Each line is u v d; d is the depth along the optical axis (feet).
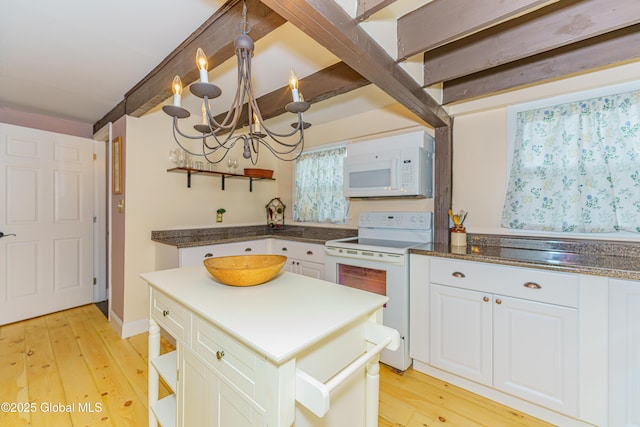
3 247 8.88
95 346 7.81
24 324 9.07
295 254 9.87
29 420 5.11
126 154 8.55
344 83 6.40
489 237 7.39
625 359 4.48
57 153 10.00
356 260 7.65
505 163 7.26
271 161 12.92
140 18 5.15
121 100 8.83
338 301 3.73
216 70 6.80
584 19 4.54
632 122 5.75
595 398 4.72
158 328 4.83
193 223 10.15
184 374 3.82
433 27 4.72
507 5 4.08
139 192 8.80
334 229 10.85
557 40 4.76
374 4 3.83
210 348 3.30
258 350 2.54
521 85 6.26
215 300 3.70
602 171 6.05
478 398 5.96
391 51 4.95
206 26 5.24
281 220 12.71
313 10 3.44
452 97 7.13
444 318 6.36
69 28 5.41
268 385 2.54
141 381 6.30
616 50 5.25
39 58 6.47
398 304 6.82
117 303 8.84
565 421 5.13
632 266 4.75
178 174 9.73
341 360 3.34
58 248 10.08
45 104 9.19
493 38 5.36
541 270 5.17
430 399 5.92
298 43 5.80
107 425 5.05
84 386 6.10
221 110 9.66
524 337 5.36
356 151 9.20
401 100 6.08
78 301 10.57
